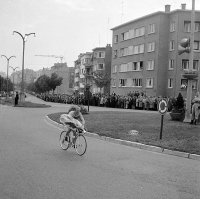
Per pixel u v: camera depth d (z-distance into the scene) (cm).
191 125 1792
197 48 4878
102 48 7844
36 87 12412
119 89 6184
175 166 930
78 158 988
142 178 771
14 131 1614
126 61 5972
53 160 941
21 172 784
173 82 4894
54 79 11350
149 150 1223
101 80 6819
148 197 627
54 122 2064
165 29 5081
